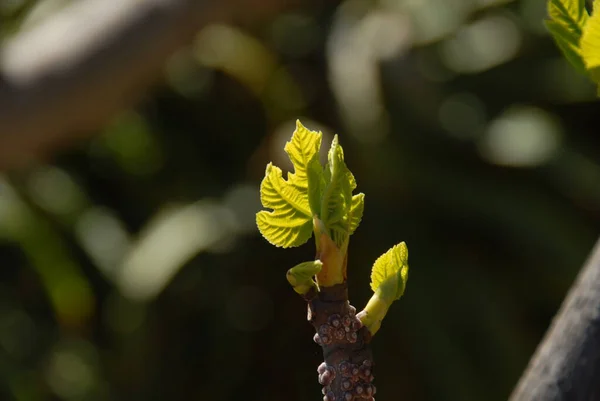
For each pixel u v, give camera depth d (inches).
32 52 60.7
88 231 138.9
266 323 146.3
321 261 22.9
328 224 23.0
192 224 131.6
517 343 124.5
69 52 60.3
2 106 59.8
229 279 143.3
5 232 131.7
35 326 146.3
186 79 150.2
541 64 139.6
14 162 63.6
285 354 145.9
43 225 133.9
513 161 129.4
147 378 139.9
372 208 133.8
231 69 142.6
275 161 132.0
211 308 144.1
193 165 150.4
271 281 145.6
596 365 23.0
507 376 122.3
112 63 61.1
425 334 126.2
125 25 61.1
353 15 139.8
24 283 149.8
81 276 139.1
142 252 127.3
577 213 133.0
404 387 131.6
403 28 132.3
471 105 141.5
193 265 142.5
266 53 143.3
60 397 139.6
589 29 23.0
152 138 149.3
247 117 154.6
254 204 137.0
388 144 126.5
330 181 23.0
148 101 150.8
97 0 62.5
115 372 140.5
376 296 23.1
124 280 125.6
